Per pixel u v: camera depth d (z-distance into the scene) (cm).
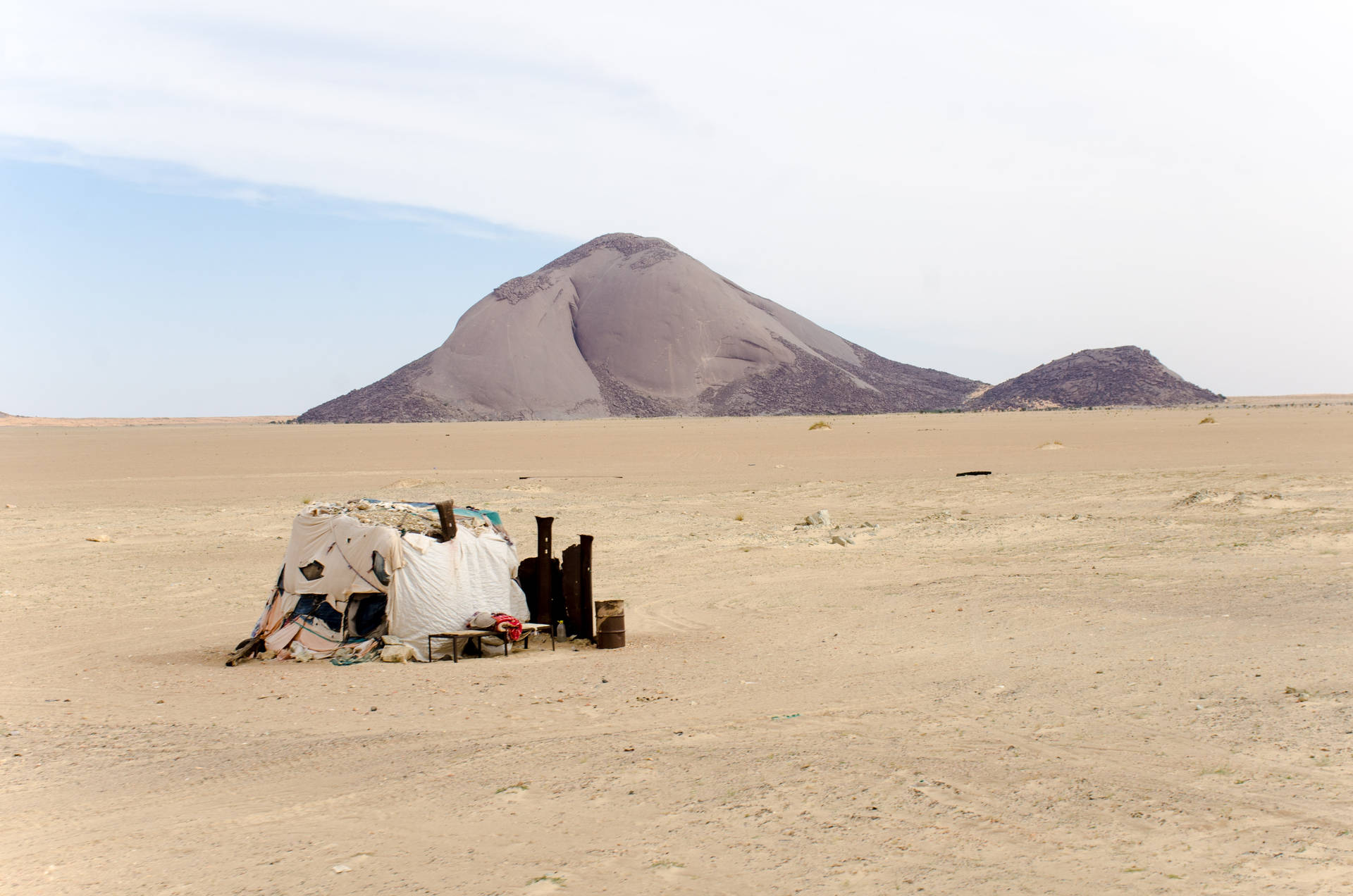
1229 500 2473
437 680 1088
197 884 524
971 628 1227
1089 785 619
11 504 3550
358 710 950
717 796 629
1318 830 531
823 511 2547
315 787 691
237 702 1002
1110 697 840
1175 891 464
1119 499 2788
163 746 823
